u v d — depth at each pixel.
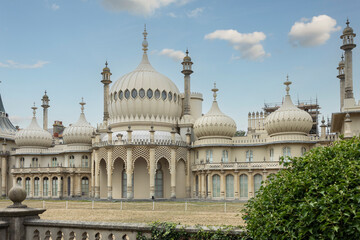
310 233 10.04
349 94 52.00
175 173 65.12
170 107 70.50
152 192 61.56
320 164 11.34
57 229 14.44
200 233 12.67
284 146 61.16
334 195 9.84
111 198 62.25
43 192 75.19
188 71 73.69
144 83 69.06
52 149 81.94
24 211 14.55
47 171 74.56
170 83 72.62
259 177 59.38
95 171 65.94
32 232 14.56
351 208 9.62
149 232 13.46
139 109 68.31
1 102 99.62
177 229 12.98
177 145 64.50
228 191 61.16
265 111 103.19
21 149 80.69
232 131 67.25
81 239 14.18
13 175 77.31
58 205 50.44
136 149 62.50
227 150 66.50
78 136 76.19
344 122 48.12
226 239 12.24
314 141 60.81
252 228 11.35
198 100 76.88
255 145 65.50
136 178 65.88
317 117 96.94
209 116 67.25
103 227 13.86
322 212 9.75
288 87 63.75
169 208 44.03
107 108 76.75
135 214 36.44
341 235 9.61
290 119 60.84
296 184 10.70
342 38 53.25
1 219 14.47
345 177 10.29
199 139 68.25
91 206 47.97
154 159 62.44
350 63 52.56
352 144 11.85
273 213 10.70
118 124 69.12
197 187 65.94
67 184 74.81
